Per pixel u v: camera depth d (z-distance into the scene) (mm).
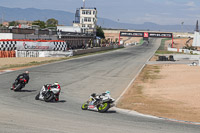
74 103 15812
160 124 11242
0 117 10461
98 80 26344
